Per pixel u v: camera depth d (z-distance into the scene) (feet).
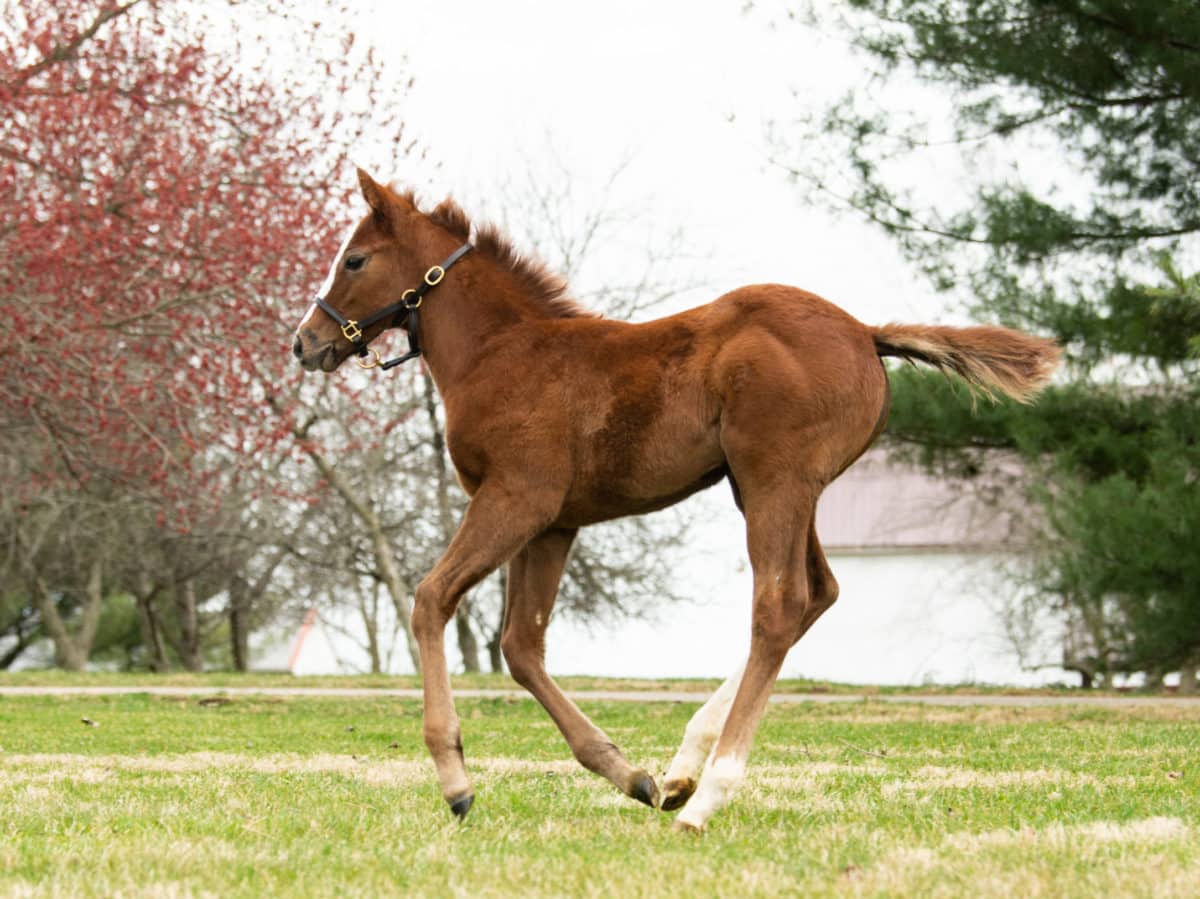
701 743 19.70
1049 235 57.62
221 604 123.24
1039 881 14.30
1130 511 54.90
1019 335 19.48
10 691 61.21
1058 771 26.35
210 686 65.67
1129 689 66.90
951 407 61.31
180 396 61.05
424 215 21.34
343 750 33.83
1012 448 63.46
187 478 68.03
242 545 101.96
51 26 60.03
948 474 66.18
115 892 14.47
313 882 15.10
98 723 44.01
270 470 82.33
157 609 127.95
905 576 110.42
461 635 105.19
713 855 16.25
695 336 19.34
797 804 20.93
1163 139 57.21
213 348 61.36
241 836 18.06
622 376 19.39
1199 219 57.41
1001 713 46.96
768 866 15.44
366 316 21.25
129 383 60.80
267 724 44.01
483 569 19.26
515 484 19.34
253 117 64.23
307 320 21.45
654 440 19.25
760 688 18.33
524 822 19.27
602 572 96.32
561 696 20.39
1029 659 90.74
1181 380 59.67
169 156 60.85
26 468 80.12
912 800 21.44
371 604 122.11
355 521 97.91
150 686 65.92
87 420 62.80
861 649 111.34
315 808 20.93
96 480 89.86
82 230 57.82
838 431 18.80
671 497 19.75
